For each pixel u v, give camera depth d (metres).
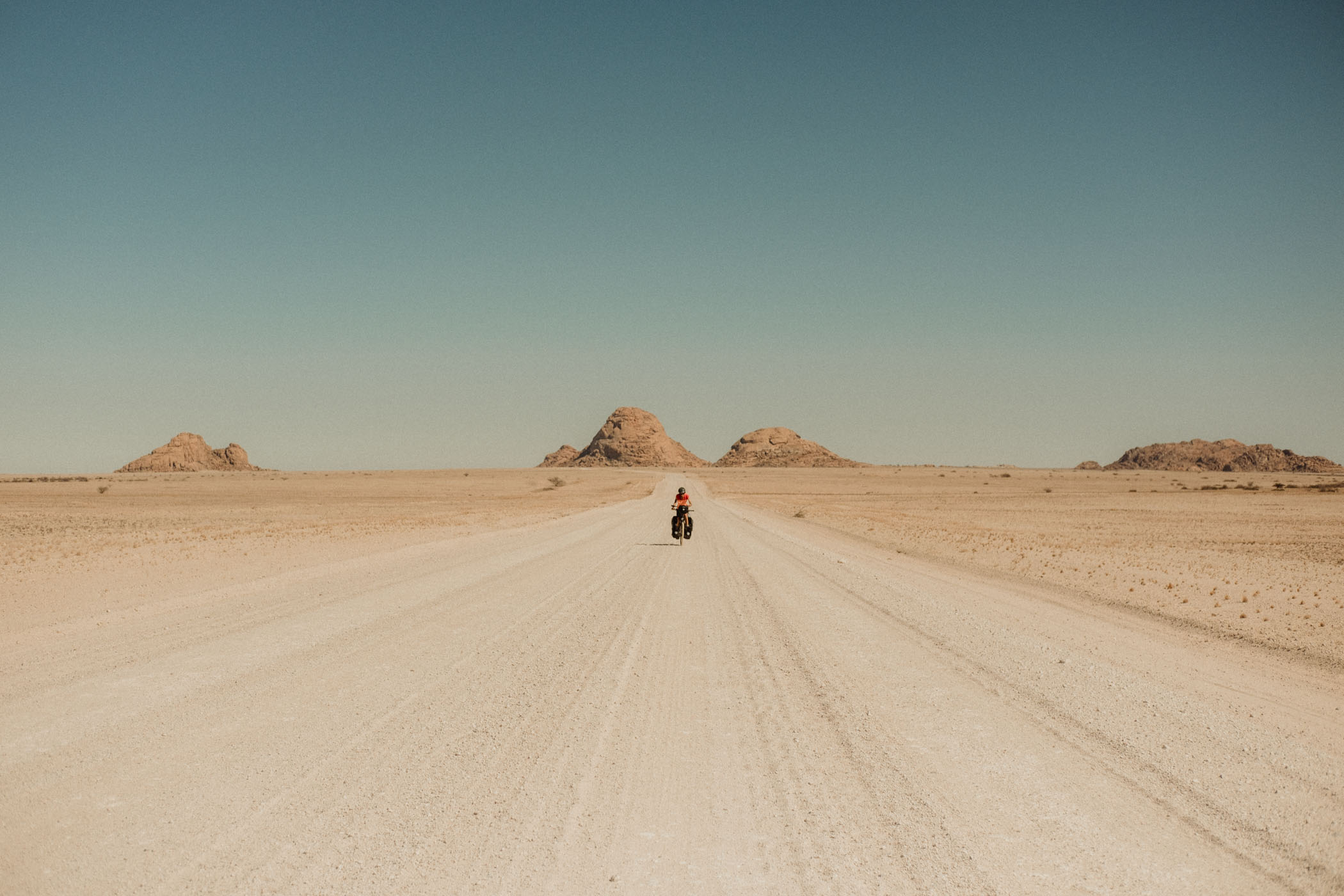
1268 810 5.05
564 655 9.34
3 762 5.57
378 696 7.45
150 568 17.92
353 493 94.44
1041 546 26.38
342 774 5.43
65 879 3.97
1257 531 36.41
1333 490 94.69
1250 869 4.27
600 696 7.63
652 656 9.40
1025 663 9.23
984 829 4.72
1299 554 25.03
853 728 6.69
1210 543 29.50
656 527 35.41
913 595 14.85
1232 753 6.14
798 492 105.12
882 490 109.94
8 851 4.26
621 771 5.61
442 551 22.64
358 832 4.55
